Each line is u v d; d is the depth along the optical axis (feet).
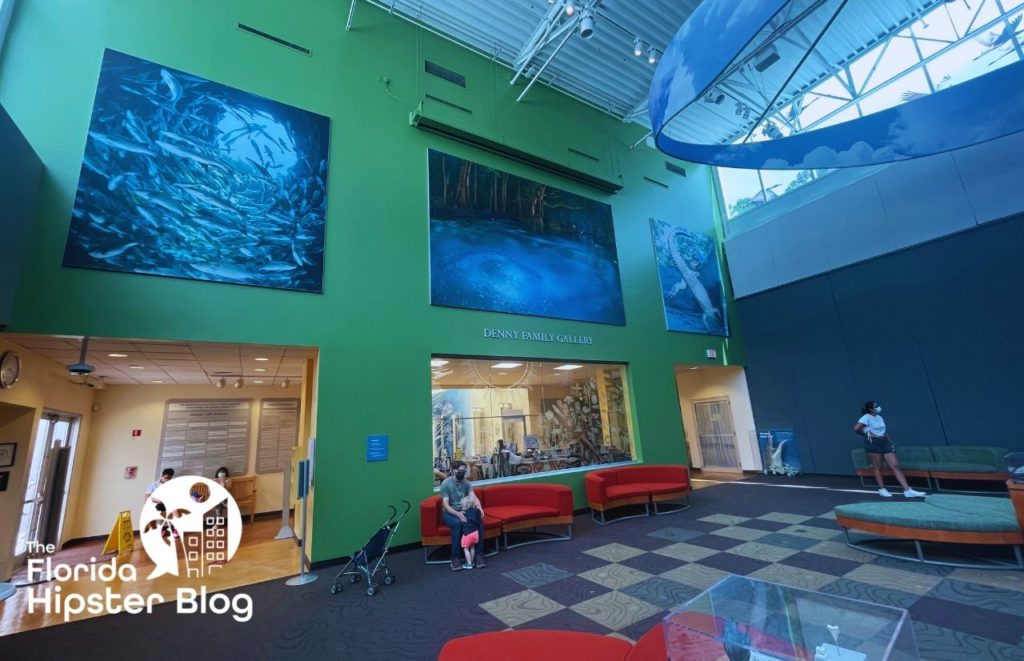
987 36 26.66
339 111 22.85
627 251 34.06
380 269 22.26
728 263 41.27
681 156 21.77
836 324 33.76
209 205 18.47
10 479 19.02
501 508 21.36
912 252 30.07
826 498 25.96
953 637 9.86
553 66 31.65
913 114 22.76
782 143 24.97
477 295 25.18
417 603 13.75
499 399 25.75
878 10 28.84
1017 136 26.09
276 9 22.18
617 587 13.99
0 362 16.17
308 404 24.17
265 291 19.10
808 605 7.11
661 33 29.37
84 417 27.25
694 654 6.53
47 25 16.93
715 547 17.71
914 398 29.35
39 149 15.87
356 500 19.35
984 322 26.76
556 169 30.68
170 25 19.22
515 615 12.34
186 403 31.32
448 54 27.96
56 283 15.35
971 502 15.69
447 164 25.91
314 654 10.86
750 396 39.22
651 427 31.40
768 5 11.69
